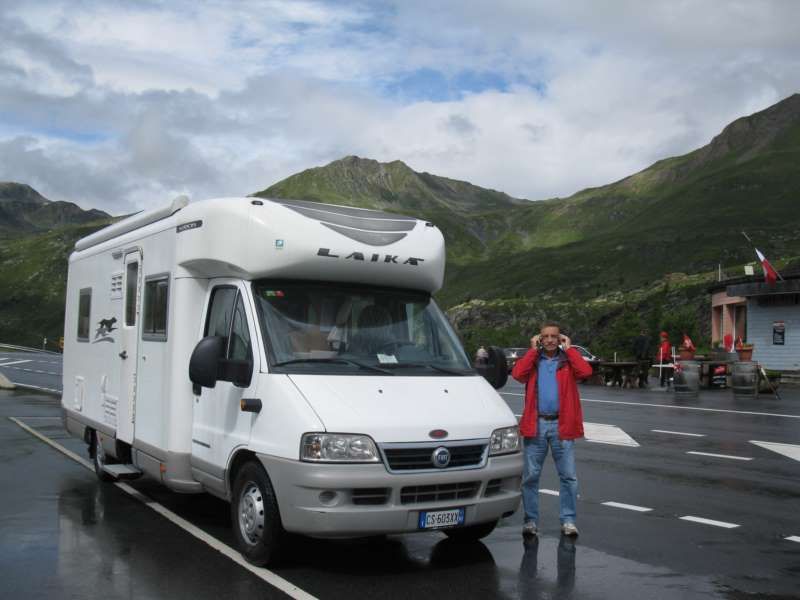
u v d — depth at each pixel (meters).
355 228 7.17
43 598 5.67
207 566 6.41
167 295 7.83
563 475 7.50
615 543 7.22
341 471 5.79
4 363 38.62
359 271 7.09
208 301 7.48
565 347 7.46
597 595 5.79
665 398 23.19
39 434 14.33
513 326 121.12
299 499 5.85
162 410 7.73
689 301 80.56
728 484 10.06
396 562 6.57
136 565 6.45
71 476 10.43
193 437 7.41
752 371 23.69
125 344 8.92
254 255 6.82
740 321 38.66
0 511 8.41
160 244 8.14
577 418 7.41
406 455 5.97
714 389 27.55
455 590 5.87
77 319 11.10
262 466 6.27
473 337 64.06
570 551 6.95
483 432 6.34
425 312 7.41
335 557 6.69
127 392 8.77
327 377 6.35
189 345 7.54
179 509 8.52
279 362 6.42
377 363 6.70
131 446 8.68
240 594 5.73
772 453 12.59
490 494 6.39
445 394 6.56
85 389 10.50
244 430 6.52
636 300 98.94
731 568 6.47
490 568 6.43
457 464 6.18
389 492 5.90
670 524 7.96
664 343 28.86
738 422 16.83
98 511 8.41
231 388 6.80
